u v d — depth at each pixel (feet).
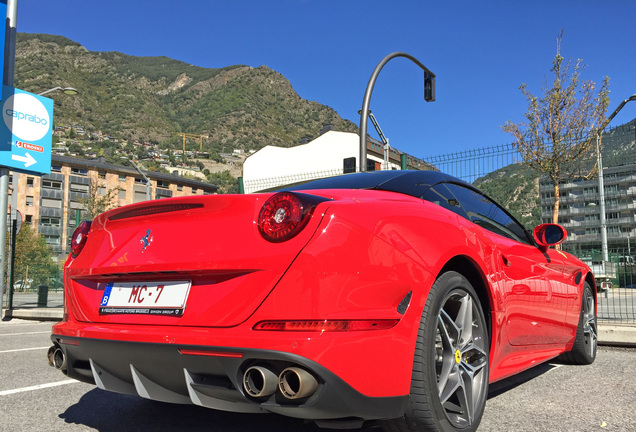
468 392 6.90
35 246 98.53
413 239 6.27
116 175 290.56
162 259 6.27
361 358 5.36
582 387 10.26
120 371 6.33
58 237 262.26
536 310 9.41
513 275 8.49
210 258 5.83
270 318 5.41
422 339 6.00
